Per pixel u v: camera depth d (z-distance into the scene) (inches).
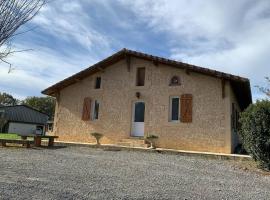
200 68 517.3
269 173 337.4
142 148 511.2
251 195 233.0
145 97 585.6
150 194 219.1
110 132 611.2
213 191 240.4
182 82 553.0
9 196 194.9
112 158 410.6
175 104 563.2
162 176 294.8
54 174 279.6
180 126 539.2
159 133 556.7
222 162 409.4
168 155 467.8
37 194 203.6
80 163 355.6
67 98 682.8
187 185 258.7
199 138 518.6
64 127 669.9
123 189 231.1
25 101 2488.9
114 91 624.7
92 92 651.5
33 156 404.8
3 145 524.1
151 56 568.4
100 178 269.7
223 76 496.7
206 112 520.7
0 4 111.0
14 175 265.1
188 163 390.0
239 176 315.9
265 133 352.8
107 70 642.2
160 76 578.2
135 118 597.3
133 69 611.8
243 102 682.8
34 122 1779.0
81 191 217.9
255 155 362.6
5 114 1652.3
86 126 642.2
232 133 527.2
